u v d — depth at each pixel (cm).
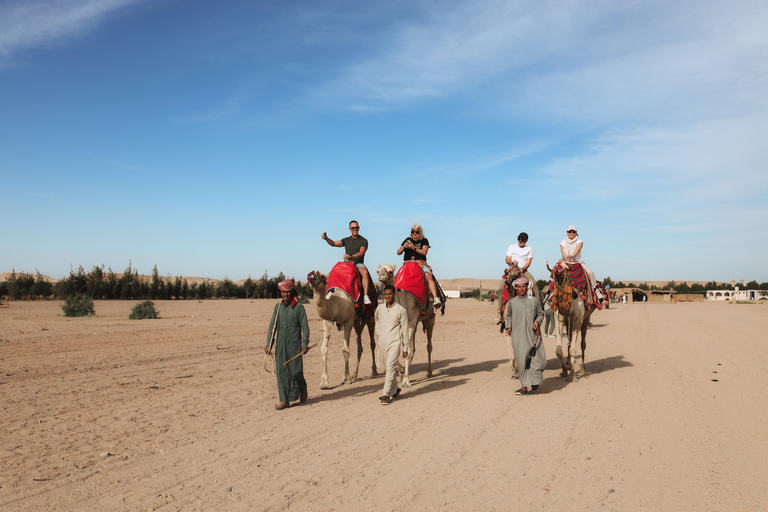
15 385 983
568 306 999
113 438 654
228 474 524
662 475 516
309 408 819
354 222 1109
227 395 915
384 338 859
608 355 1398
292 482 502
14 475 523
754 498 459
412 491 478
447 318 3195
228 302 5622
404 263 1062
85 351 1453
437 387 987
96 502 458
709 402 827
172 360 1320
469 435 655
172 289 6425
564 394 900
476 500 458
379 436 655
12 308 3603
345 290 1014
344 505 448
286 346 822
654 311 4206
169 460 568
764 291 9606
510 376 1087
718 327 2344
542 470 530
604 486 489
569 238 1095
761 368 1150
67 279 5472
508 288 1033
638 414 755
